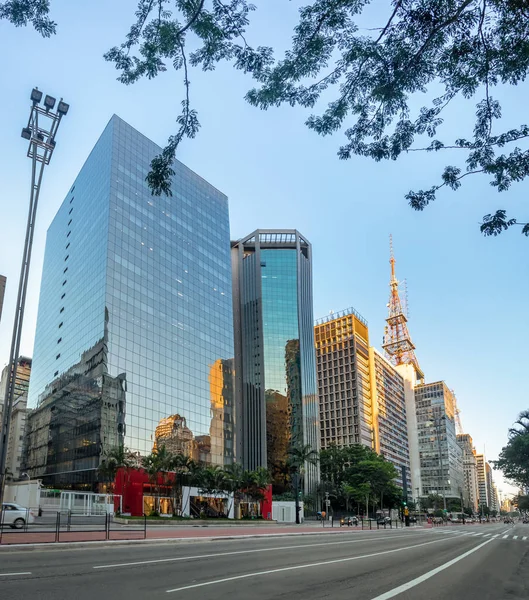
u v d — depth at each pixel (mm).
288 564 15234
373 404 174500
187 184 112125
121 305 85000
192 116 9945
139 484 62375
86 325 87062
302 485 122562
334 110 9859
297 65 9109
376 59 8922
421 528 70000
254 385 134750
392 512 108500
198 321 103562
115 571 12203
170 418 89500
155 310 92438
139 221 94312
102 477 72125
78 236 99250
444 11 8109
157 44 9164
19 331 23453
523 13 8164
